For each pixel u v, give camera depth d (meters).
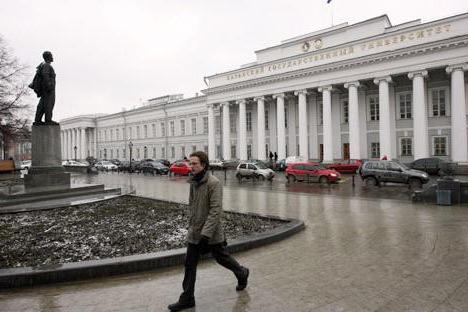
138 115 67.56
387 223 9.81
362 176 22.23
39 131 14.48
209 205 4.29
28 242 7.24
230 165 43.88
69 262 5.86
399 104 35.81
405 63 32.34
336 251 6.80
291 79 40.03
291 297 4.53
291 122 43.12
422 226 9.28
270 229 8.41
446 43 29.94
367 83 36.75
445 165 27.66
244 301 4.42
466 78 31.42
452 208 12.67
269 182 26.11
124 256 5.82
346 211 12.25
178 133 58.38
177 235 7.73
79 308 4.30
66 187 14.53
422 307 4.20
